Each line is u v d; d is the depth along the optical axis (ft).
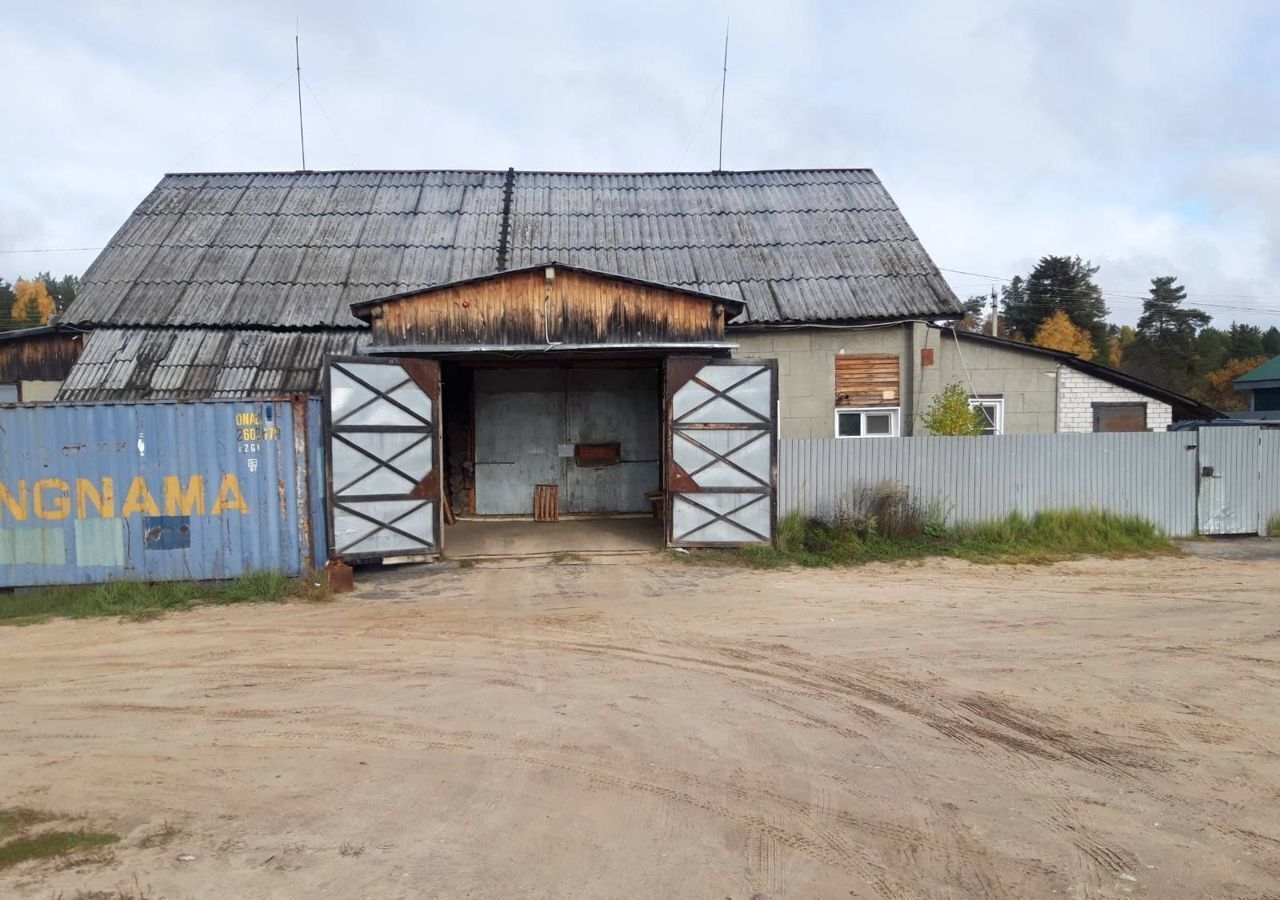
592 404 53.26
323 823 15.10
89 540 35.09
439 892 12.92
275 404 35.99
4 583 34.86
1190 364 193.16
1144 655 25.07
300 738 19.03
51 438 34.94
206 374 48.08
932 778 16.99
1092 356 181.78
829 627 28.32
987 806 15.81
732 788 16.52
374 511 37.65
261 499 35.91
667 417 41.04
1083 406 53.11
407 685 22.66
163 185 64.80
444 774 17.12
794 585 34.91
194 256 55.83
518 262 55.01
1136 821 15.29
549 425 53.06
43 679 23.63
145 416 35.27
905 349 51.44
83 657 25.82
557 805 15.81
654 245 57.62
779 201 63.57
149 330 50.83
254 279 53.88
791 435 51.19
